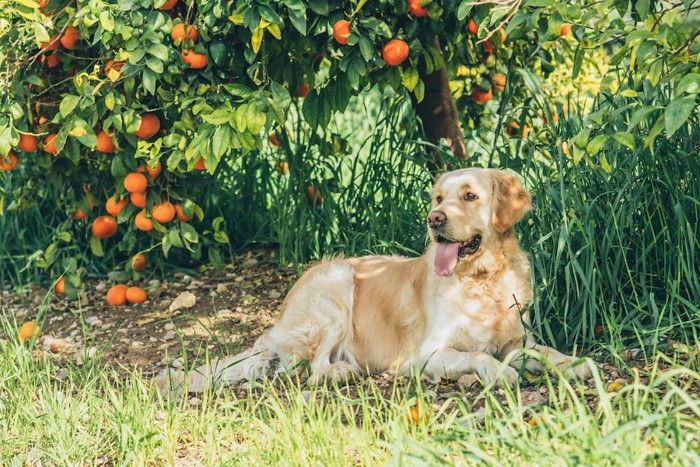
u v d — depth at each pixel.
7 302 6.43
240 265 6.46
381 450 3.31
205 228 6.65
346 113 9.50
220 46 4.70
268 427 3.50
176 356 5.09
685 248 4.42
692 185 4.50
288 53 5.23
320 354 4.80
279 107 4.52
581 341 4.54
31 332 5.47
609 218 4.42
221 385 4.34
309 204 6.30
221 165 6.25
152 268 6.53
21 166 6.74
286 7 4.52
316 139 6.25
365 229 6.06
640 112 3.23
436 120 6.02
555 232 4.56
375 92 9.56
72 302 6.20
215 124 4.45
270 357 4.83
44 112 5.40
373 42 4.56
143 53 4.53
